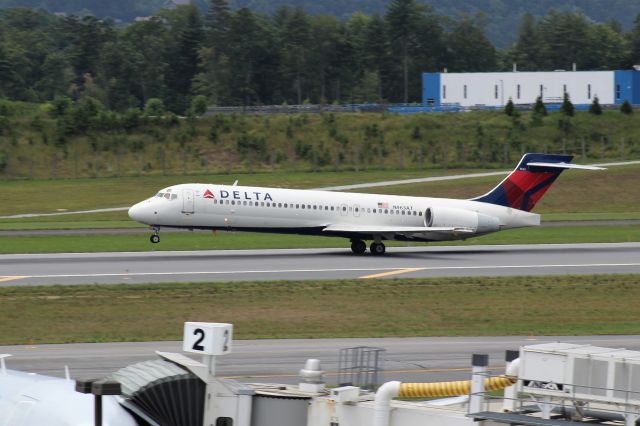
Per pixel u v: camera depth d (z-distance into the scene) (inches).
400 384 3014.3
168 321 7155.5
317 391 3245.6
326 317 7440.9
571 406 3112.7
